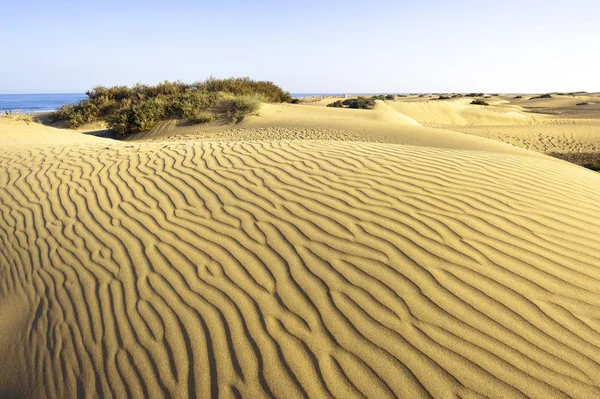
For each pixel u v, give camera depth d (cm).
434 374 224
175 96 2052
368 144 702
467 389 214
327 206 412
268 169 531
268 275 317
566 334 245
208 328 274
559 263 310
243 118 1780
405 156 577
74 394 247
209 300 299
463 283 289
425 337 247
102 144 815
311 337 256
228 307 289
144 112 1869
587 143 1894
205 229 393
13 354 289
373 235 352
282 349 251
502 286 285
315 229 370
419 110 3472
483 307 267
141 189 503
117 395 239
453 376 222
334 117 1909
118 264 355
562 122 2775
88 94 2517
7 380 272
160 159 614
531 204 409
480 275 296
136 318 292
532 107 4884
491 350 236
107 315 300
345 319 266
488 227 359
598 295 275
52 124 2395
